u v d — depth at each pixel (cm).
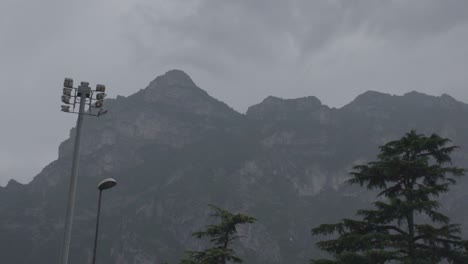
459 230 2158
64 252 1912
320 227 2319
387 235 2108
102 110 2142
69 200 1986
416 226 2205
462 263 2081
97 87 2142
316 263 2214
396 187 2323
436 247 2105
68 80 2127
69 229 1953
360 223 2280
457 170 2234
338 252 2259
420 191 2150
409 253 2111
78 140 2077
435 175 2253
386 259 2080
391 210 2183
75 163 2042
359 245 2183
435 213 2178
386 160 2275
